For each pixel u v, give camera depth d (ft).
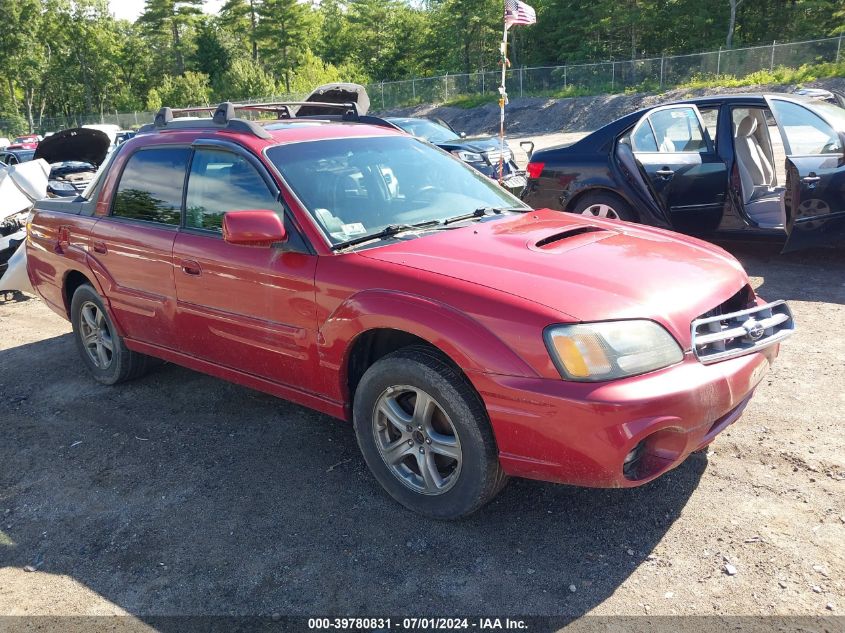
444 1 194.49
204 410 14.52
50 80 258.16
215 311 12.32
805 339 15.84
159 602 8.80
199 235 12.55
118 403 15.15
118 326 15.02
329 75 185.26
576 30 168.86
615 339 8.43
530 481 11.00
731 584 8.41
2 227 25.44
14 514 11.13
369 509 10.51
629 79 126.62
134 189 14.21
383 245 10.77
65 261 15.81
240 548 9.77
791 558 8.77
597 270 9.53
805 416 12.30
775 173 24.32
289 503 10.81
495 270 9.56
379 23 233.14
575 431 8.36
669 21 151.12
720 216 21.62
